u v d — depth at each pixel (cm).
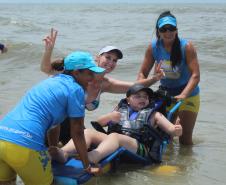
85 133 356
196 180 343
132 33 1420
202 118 505
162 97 387
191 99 414
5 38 1245
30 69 802
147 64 422
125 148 355
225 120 497
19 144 292
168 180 342
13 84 671
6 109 524
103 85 387
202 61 819
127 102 388
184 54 400
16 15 3023
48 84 310
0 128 301
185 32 1399
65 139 372
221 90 620
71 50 1006
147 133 369
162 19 393
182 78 411
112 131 376
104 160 339
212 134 456
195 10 4094
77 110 305
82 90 310
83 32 1518
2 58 901
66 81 310
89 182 331
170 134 367
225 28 1558
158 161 373
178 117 421
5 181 312
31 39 1238
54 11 4409
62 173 321
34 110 302
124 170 359
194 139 444
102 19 2459
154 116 376
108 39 1255
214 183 338
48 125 305
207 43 1045
